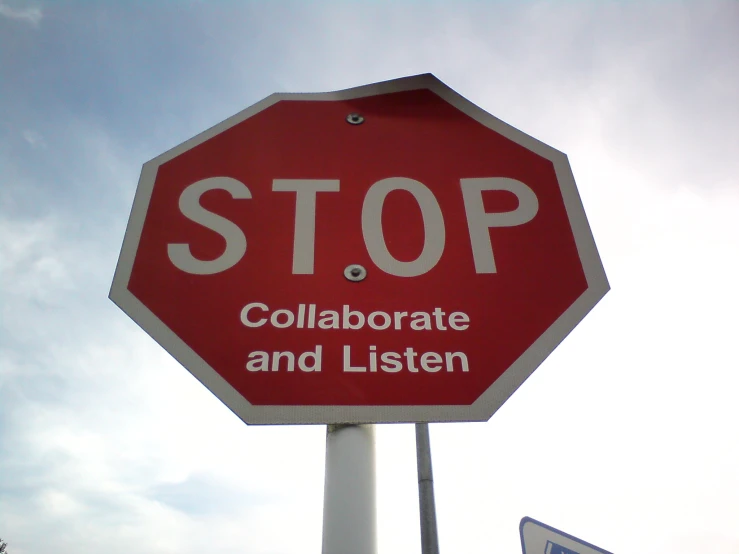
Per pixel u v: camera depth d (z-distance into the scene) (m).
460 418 1.29
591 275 1.55
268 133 1.86
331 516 1.19
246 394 1.31
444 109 1.97
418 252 1.58
